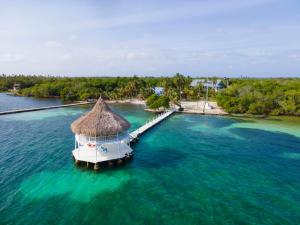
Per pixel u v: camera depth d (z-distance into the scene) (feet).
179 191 66.54
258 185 70.64
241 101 192.03
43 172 77.05
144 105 261.03
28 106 243.40
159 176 76.28
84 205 58.80
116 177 74.95
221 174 78.38
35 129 138.31
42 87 341.41
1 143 108.58
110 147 88.53
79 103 265.34
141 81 344.28
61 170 78.89
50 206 57.98
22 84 411.13
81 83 335.06
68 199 61.36
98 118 81.25
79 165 82.48
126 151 89.30
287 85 217.77
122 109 228.84
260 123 161.07
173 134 130.62
